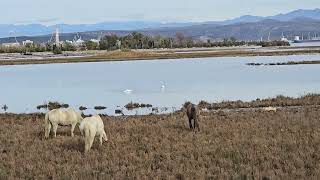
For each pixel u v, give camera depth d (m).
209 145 21.67
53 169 17.64
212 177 16.27
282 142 21.80
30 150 21.28
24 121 32.47
